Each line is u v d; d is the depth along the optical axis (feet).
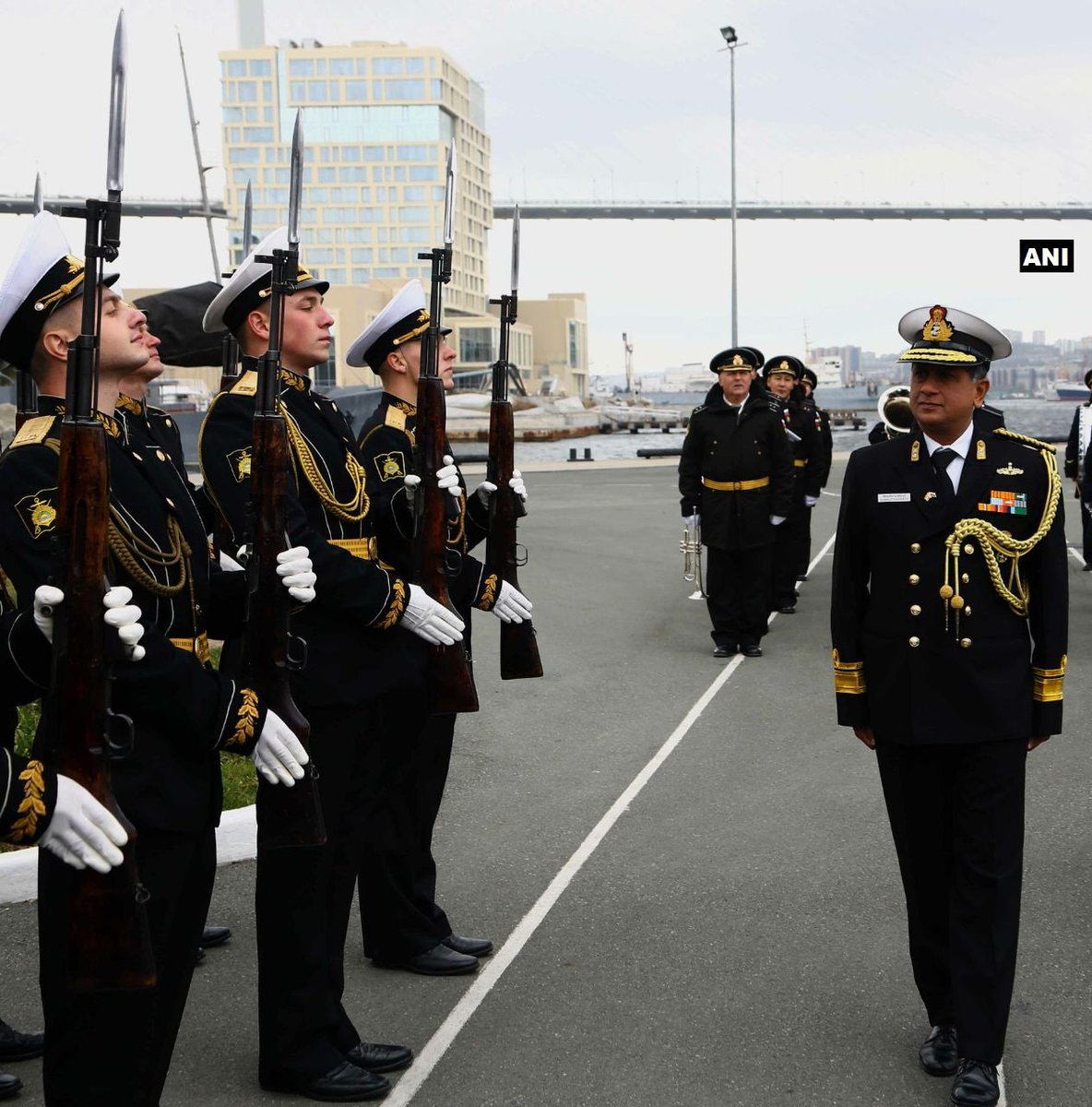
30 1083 12.80
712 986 14.64
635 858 18.54
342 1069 12.52
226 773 20.83
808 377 42.50
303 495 12.63
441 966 15.01
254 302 12.88
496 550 16.19
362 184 479.41
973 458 12.80
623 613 38.27
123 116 9.04
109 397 10.42
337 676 12.66
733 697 27.99
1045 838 19.01
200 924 10.62
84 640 9.10
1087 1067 12.91
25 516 9.53
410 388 15.44
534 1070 12.91
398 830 14.82
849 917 16.42
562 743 24.58
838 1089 12.54
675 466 111.75
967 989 12.36
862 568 13.21
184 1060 13.24
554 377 519.60
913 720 12.64
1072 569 44.91
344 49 474.49
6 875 17.24
